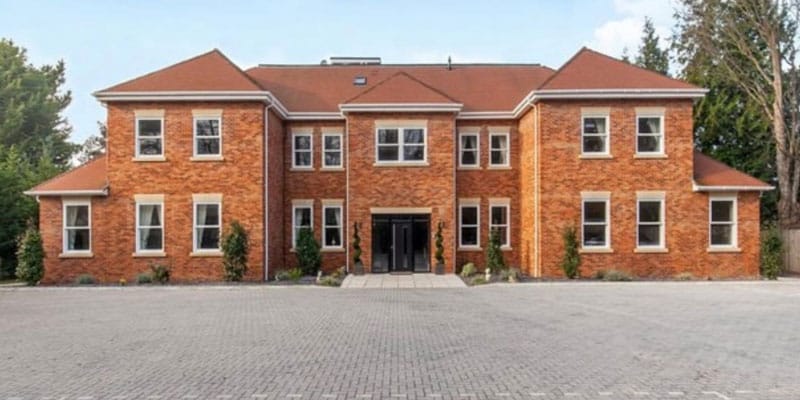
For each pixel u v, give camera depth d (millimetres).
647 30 49906
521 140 28531
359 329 13375
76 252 25062
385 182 27219
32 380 9086
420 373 9359
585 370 9531
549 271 25125
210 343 11828
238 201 25062
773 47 32156
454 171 27422
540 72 32875
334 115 28812
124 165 25109
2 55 55906
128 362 10227
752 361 10164
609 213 25172
